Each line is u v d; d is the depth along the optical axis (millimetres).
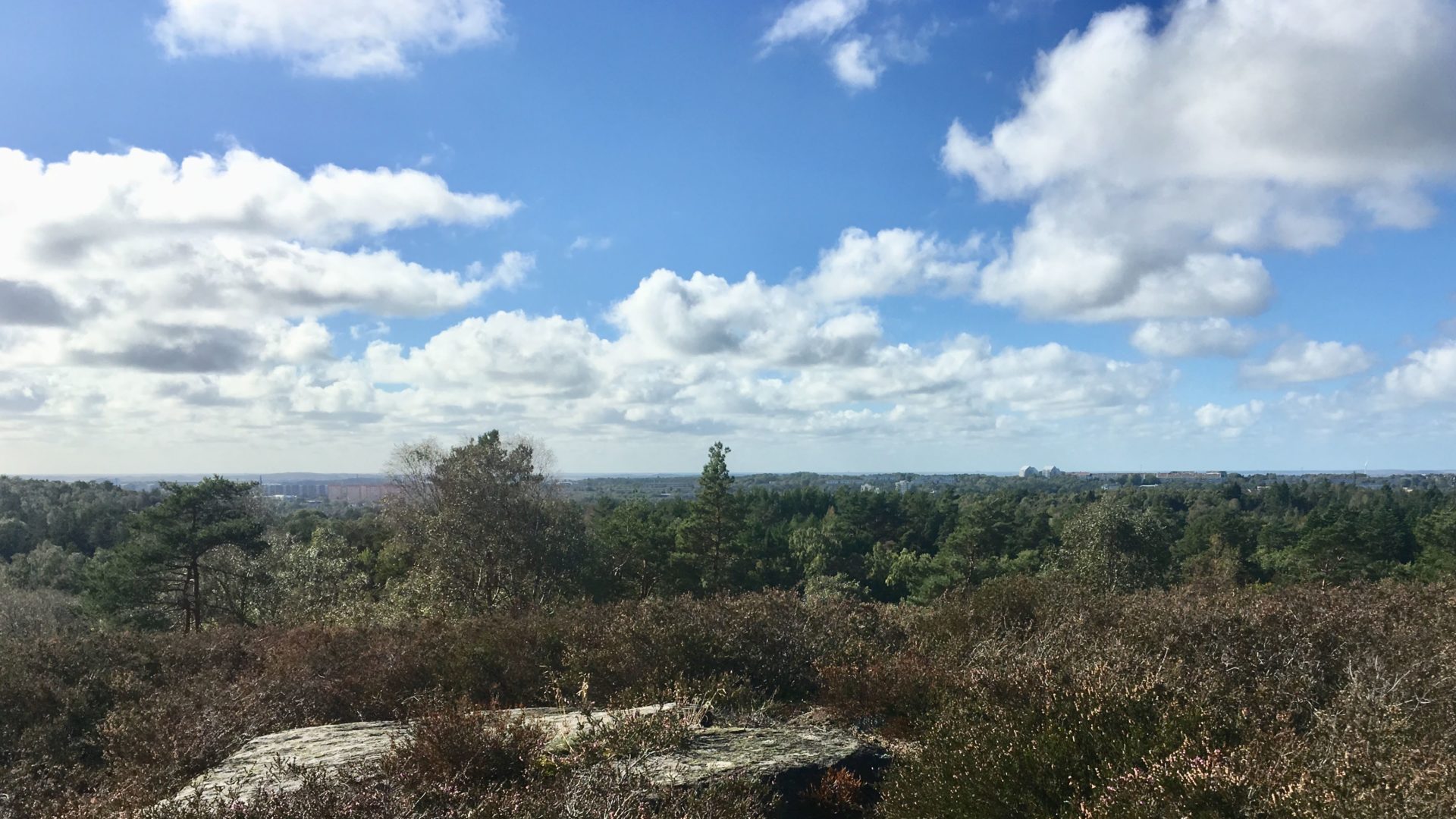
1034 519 50375
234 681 7832
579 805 3453
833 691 6090
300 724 6566
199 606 26734
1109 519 33625
